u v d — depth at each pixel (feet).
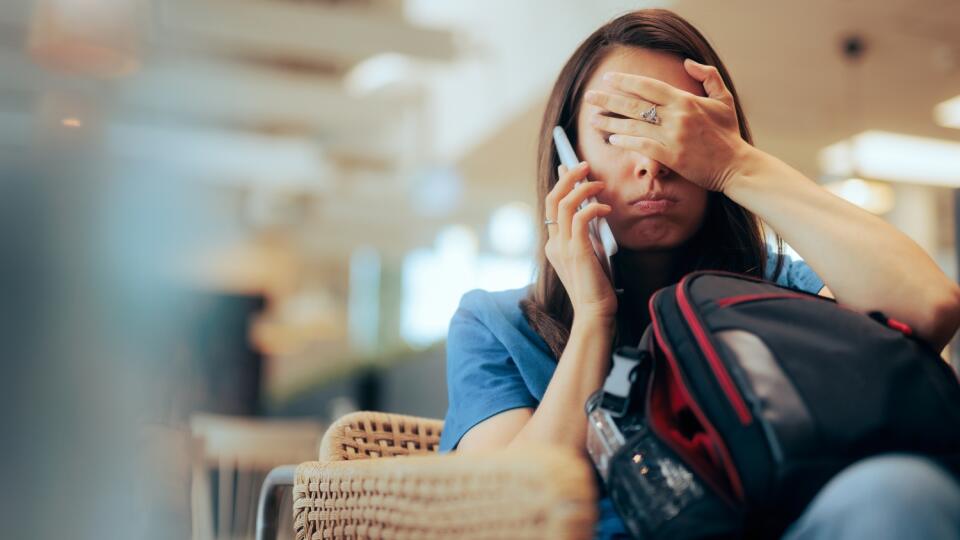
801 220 2.45
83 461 11.81
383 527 1.94
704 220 2.85
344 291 38.88
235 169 29.12
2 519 11.18
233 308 25.80
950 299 2.28
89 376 13.35
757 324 1.94
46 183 19.21
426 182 27.84
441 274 35.45
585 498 1.39
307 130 28.96
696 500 1.80
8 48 21.11
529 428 2.38
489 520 1.52
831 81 19.34
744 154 2.56
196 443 9.41
